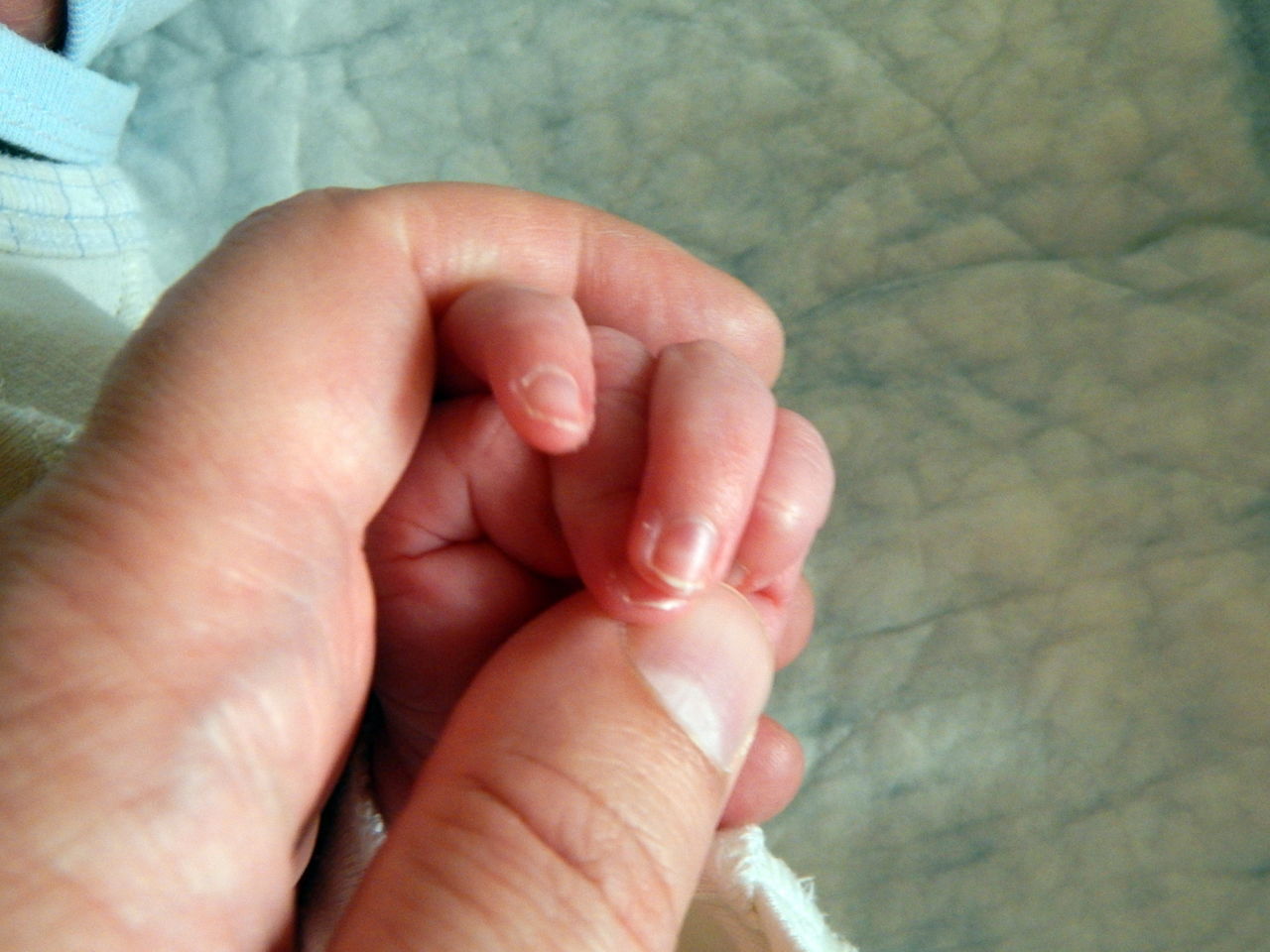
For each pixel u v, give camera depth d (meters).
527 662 0.12
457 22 0.20
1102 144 0.18
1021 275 0.18
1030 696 0.16
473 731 0.12
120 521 0.12
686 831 0.12
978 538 0.17
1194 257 0.17
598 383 0.14
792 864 0.16
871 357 0.18
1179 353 0.17
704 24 0.20
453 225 0.14
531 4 0.20
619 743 0.12
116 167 0.20
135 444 0.12
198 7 0.21
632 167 0.19
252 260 0.13
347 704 0.13
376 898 0.12
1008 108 0.19
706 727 0.12
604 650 0.12
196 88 0.21
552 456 0.14
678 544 0.12
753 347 0.16
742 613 0.13
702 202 0.19
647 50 0.20
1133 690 0.16
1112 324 0.17
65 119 0.19
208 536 0.12
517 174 0.20
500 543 0.15
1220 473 0.17
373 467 0.13
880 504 0.17
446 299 0.14
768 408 0.14
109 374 0.12
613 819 0.12
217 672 0.12
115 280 0.20
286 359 0.13
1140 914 0.15
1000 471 0.17
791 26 0.20
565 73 0.20
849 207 0.19
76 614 0.11
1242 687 0.16
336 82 0.20
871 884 0.16
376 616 0.15
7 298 0.17
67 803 0.11
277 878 0.12
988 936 0.15
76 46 0.19
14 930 0.11
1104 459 0.17
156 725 0.11
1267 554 0.16
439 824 0.12
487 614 0.15
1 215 0.18
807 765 0.17
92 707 0.11
